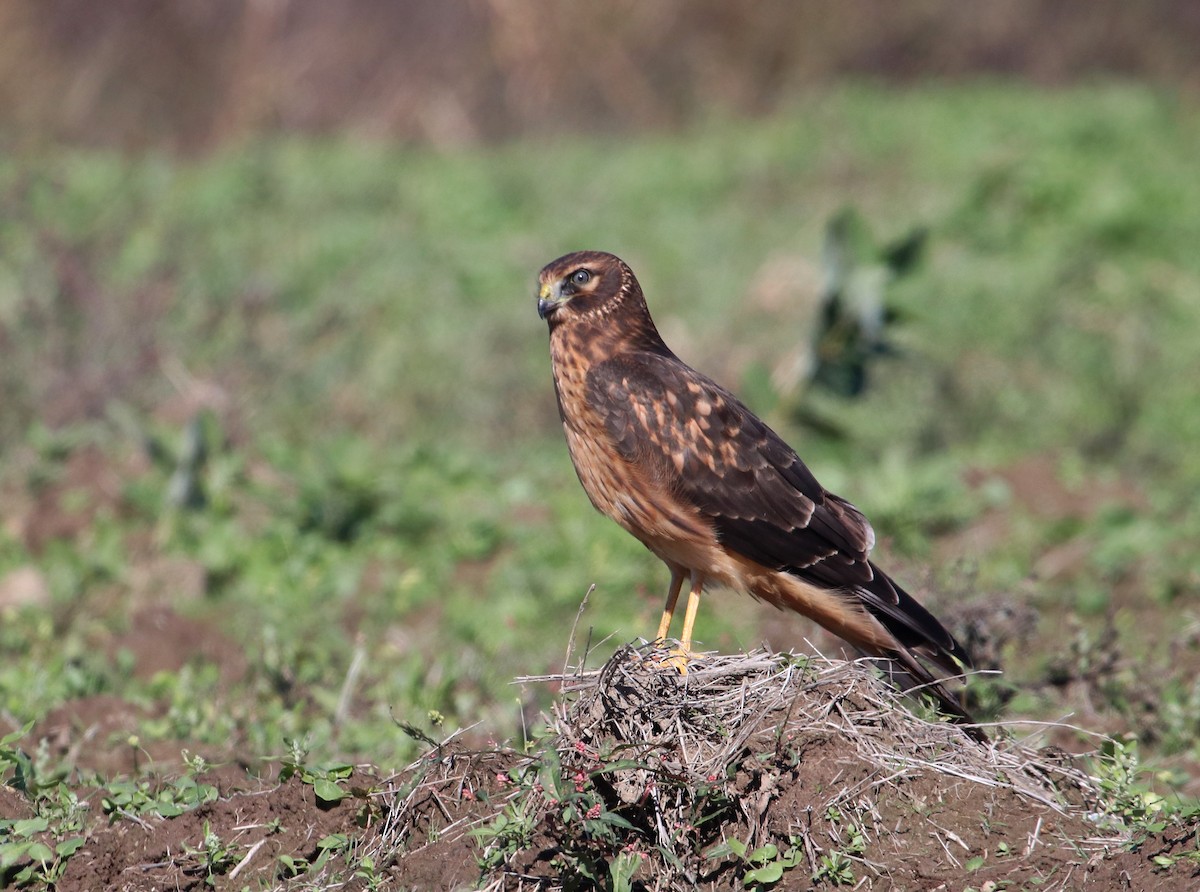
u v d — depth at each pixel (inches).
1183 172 1034.1
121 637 428.1
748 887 259.1
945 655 328.5
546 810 259.9
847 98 1362.0
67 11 1264.8
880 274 604.4
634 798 265.6
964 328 743.1
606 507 353.1
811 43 1465.3
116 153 1223.5
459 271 846.5
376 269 837.2
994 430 629.6
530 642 430.9
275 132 1314.0
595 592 462.0
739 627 435.2
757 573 341.1
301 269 831.1
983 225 911.0
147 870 269.0
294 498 538.0
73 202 908.0
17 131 1184.8
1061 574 481.7
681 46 1434.5
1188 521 519.5
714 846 266.1
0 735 347.3
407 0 1337.4
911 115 1268.5
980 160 1071.0
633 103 1406.3
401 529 513.7
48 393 609.3
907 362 687.1
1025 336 727.7
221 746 348.5
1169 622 441.1
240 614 449.7
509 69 1364.4
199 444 529.0
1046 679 372.8
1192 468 581.6
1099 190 919.7
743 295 810.2
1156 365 693.3
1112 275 821.9
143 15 1280.8
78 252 705.0
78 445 586.9
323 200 1014.4
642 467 338.3
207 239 888.9
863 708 282.8
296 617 449.4
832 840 263.7
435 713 296.2
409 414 645.9
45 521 523.8
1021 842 264.4
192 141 1296.8
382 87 1336.1
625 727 274.1
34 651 418.6
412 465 553.9
